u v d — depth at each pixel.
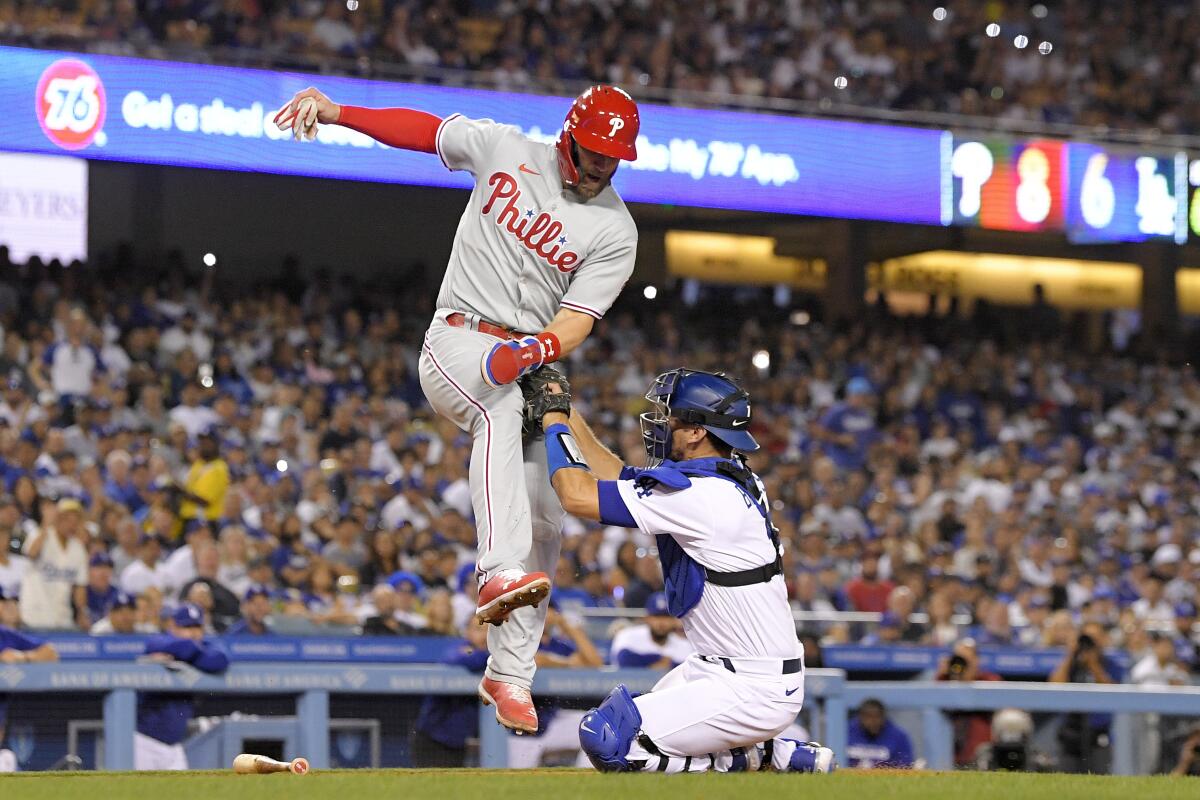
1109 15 44.69
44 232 36.19
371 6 36.81
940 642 23.09
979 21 43.44
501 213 9.88
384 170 32.28
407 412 31.94
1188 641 24.64
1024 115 42.44
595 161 9.77
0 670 14.76
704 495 9.58
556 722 16.58
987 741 17.42
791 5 41.75
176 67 30.38
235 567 21.86
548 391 9.98
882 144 35.88
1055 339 45.28
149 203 38.34
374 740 16.06
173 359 31.50
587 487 9.58
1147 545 32.47
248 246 40.06
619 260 9.96
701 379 9.96
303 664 16.05
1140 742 17.91
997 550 28.80
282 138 31.19
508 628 9.98
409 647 19.16
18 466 24.41
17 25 31.70
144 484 24.97
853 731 17.05
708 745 9.70
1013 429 38.59
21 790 8.30
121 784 8.68
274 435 29.19
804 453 35.22
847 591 25.61
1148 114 44.00
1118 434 39.22
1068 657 21.22
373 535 23.64
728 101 34.69
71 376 29.09
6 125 29.08
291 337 33.59
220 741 15.59
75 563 20.89
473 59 37.34
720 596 9.66
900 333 42.34
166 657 15.50
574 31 38.97
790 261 45.81
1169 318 45.81
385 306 37.66
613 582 24.22
